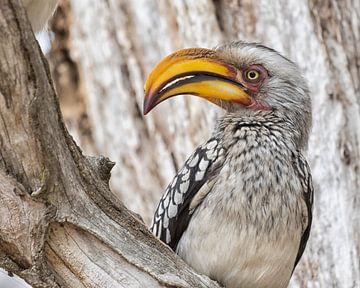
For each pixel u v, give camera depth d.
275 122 11.07
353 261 12.59
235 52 11.19
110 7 16.38
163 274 9.38
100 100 16.39
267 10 14.30
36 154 9.04
